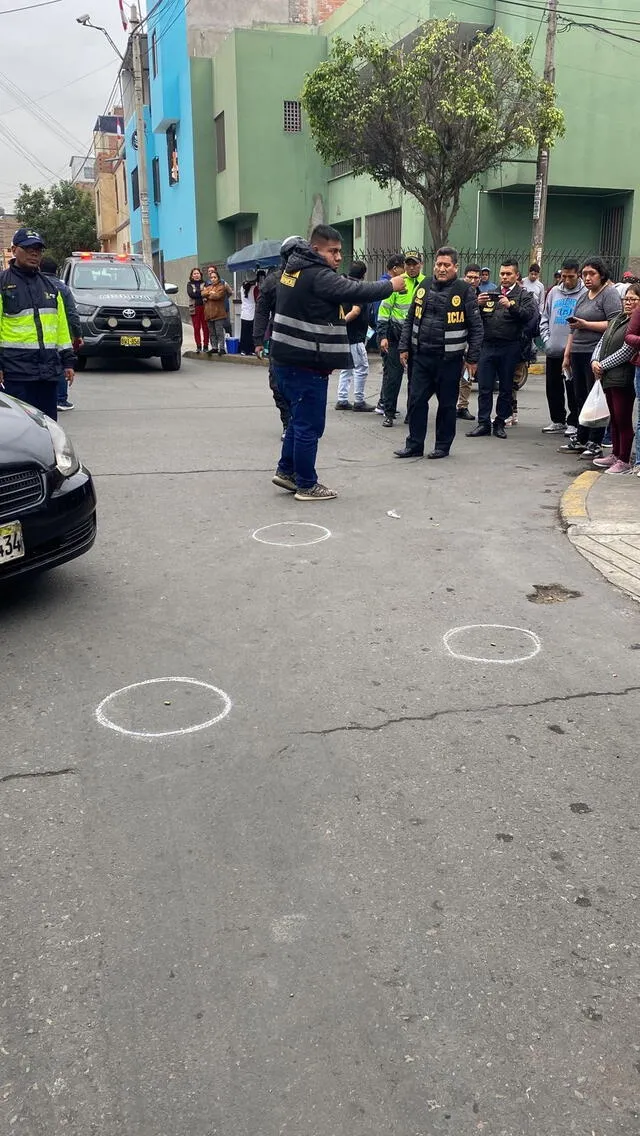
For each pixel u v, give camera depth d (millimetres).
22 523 4414
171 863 2781
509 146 16281
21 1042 2154
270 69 23766
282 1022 2215
